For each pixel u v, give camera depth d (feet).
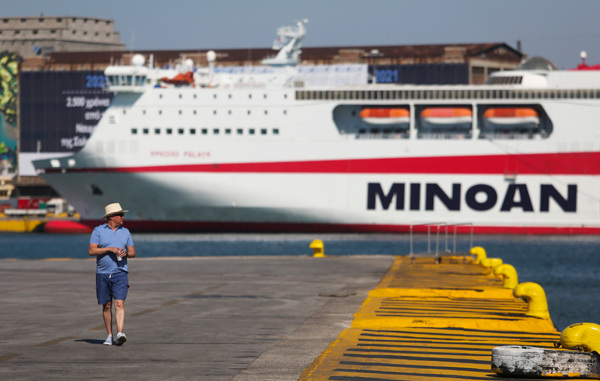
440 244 410.93
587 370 61.62
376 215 456.45
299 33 495.82
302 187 453.99
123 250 77.36
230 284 141.59
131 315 99.55
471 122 460.14
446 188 454.81
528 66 465.47
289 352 73.05
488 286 135.85
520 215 454.81
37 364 67.36
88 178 463.42
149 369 65.26
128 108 453.17
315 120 451.53
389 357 70.08
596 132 449.06
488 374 63.26
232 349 74.84
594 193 450.71
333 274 162.40
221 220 462.60
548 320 91.97
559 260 347.15
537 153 451.53
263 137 450.71
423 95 453.99
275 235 463.83
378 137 461.78
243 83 473.26
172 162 451.12
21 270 169.78
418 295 122.83
